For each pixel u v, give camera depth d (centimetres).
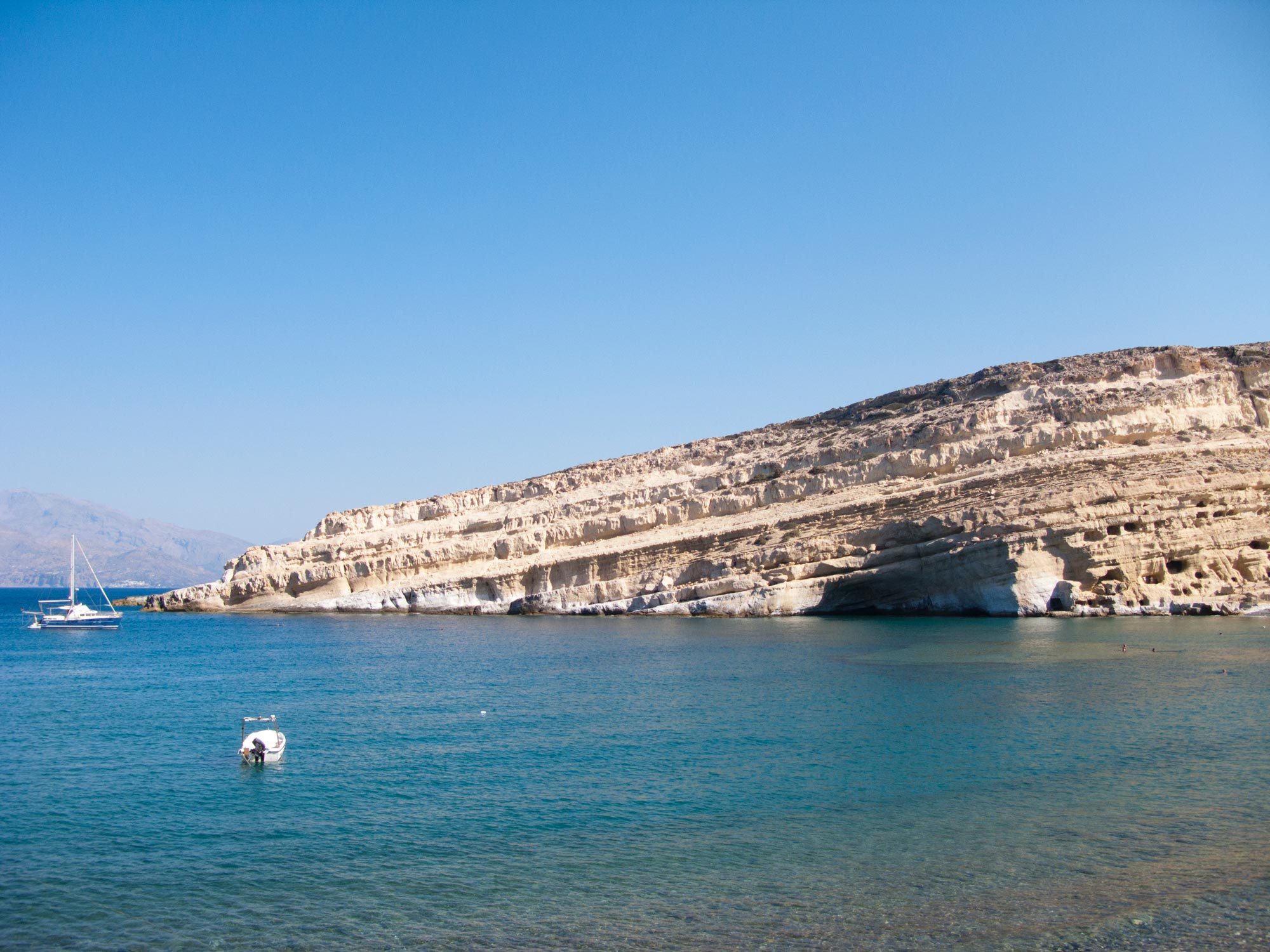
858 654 4959
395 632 7919
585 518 9575
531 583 9300
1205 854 1953
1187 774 2511
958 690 3781
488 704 4016
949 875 1900
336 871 2066
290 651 6762
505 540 9744
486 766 2902
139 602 17825
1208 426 7331
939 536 6938
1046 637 5309
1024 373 8250
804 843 2112
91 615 10525
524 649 6078
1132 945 1594
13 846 2277
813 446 9062
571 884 1938
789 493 8581
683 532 8712
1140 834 2081
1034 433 7506
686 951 1625
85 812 2544
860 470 8281
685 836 2195
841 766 2725
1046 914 1712
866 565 7238
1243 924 1652
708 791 2533
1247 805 2242
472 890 1928
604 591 8681
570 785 2650
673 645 5847
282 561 11444
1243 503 6669
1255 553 6625
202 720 3912
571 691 4253
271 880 2027
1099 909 1727
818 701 3697
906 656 4781
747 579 7725
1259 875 1844
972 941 1625
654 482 9944
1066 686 3769
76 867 2130
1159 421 7250
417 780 2769
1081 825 2152
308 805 2564
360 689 4634
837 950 1608
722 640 5981
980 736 3006
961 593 6756
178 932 1788
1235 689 3622
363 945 1703
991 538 6575
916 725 3189
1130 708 3325
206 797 2683
